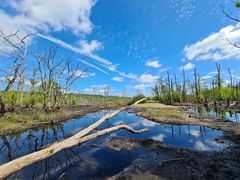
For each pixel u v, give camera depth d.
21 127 13.05
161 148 7.86
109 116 9.40
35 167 6.10
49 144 8.92
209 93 44.84
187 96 50.81
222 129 11.62
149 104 40.91
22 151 8.14
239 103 30.30
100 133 7.14
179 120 15.65
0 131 11.41
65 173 5.59
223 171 5.18
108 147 8.19
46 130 13.15
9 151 8.20
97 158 6.83
